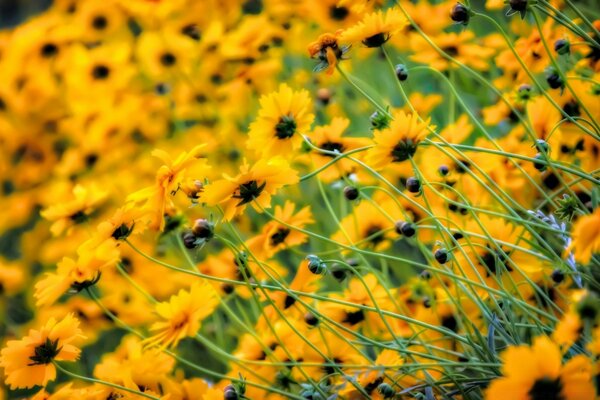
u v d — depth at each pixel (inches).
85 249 54.9
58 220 61.8
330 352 57.4
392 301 58.4
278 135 55.4
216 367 69.1
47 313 68.9
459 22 55.0
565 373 47.1
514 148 60.3
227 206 53.8
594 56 58.6
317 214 72.0
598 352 47.9
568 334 49.6
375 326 59.2
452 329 59.3
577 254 49.6
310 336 58.8
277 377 58.5
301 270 58.5
